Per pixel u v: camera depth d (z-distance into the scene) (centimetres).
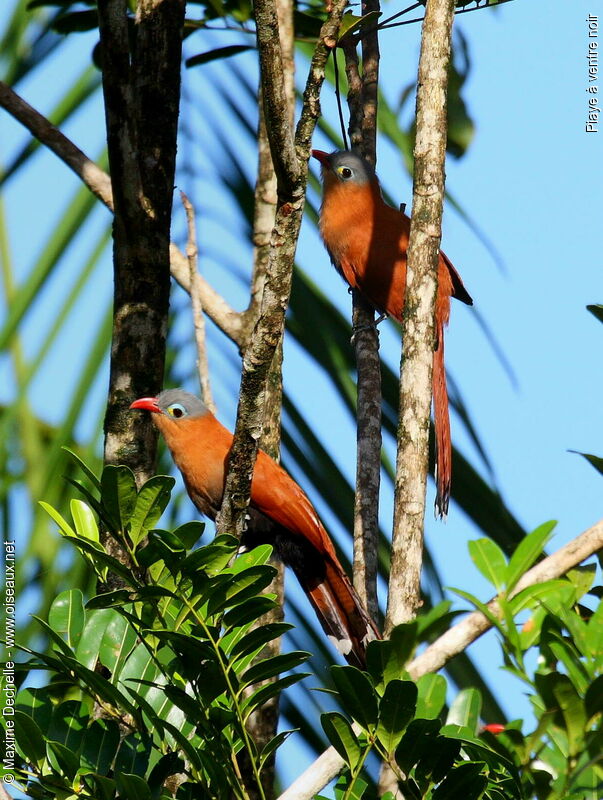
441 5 736
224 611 571
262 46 606
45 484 944
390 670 531
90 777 573
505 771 577
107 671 660
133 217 846
